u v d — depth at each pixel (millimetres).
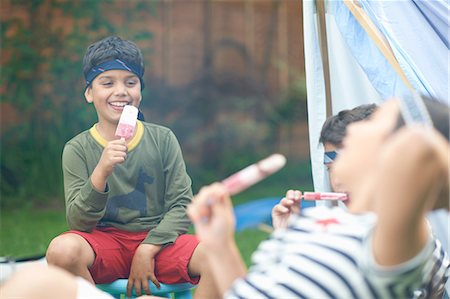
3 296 2318
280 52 9336
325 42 3475
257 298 1912
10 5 7824
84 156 3328
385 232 1774
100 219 3195
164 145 3396
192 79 9008
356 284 1825
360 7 3285
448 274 2580
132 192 3305
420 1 3229
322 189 3426
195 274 3164
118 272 3229
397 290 1821
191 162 8852
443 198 1912
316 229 1946
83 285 2389
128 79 3357
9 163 7754
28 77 7770
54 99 7801
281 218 2770
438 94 3133
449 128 1914
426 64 3209
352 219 1929
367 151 1936
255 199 7504
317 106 3473
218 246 1962
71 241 3051
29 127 7859
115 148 3078
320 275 1856
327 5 3473
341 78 3568
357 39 3344
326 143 2869
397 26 3250
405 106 1928
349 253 1854
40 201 7668
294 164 8977
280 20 9328
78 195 3146
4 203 7605
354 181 1961
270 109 9164
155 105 8852
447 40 3227
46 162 7770
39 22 7773
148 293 3180
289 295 1873
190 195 3355
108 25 7754
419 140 1718
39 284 2326
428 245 1871
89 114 7633
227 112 9133
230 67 9219
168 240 3201
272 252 1997
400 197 1734
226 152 8883
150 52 8016
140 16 8141
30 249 5707
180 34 8984
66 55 7750
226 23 9219
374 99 3561
